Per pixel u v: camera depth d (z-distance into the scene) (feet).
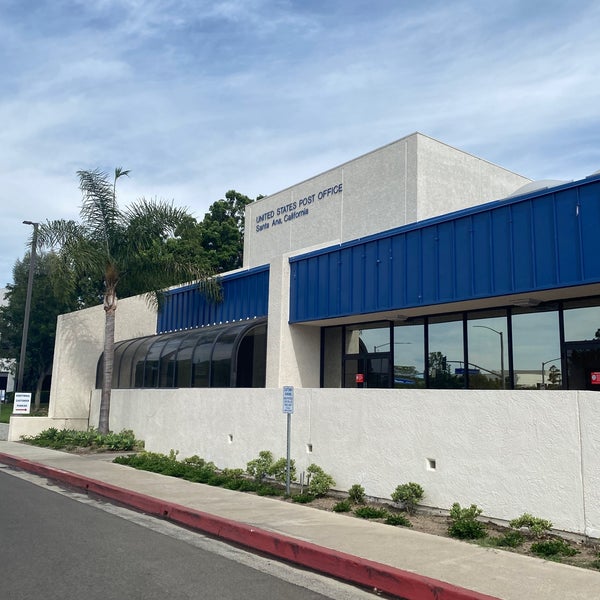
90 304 136.26
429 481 32.42
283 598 20.63
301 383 56.54
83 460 57.52
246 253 86.48
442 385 49.06
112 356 72.02
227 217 138.21
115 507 37.45
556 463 27.25
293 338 56.70
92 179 71.10
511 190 72.02
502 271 40.60
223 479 43.19
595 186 36.45
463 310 47.75
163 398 57.93
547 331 43.14
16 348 140.77
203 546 27.89
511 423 29.12
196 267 70.59
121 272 72.18
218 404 49.75
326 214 74.08
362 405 36.70
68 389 81.87
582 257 36.37
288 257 57.57
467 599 19.34
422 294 45.50
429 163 64.49
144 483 43.29
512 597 19.26
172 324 81.30
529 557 24.06
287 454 38.06
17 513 34.60
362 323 55.83
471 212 42.75
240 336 58.85
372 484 35.45
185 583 21.86
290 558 25.81
